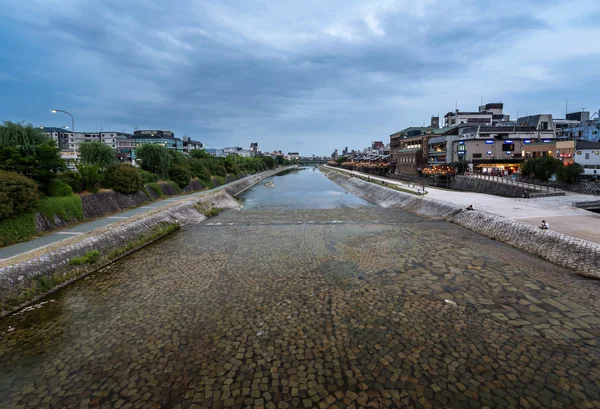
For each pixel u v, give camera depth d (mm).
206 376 10305
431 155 84875
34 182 24922
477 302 14797
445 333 12398
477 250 22500
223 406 9070
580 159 50562
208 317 14070
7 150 26016
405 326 12977
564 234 21156
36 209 24609
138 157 52750
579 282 16609
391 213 40625
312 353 11391
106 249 22625
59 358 11383
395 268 19500
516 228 24375
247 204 53250
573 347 11289
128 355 11469
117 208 35375
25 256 18031
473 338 12008
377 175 115625
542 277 17406
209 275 19047
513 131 74438
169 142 126438
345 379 10055
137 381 10141
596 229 22391
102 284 17938
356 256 22062
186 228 32875
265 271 19531
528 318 13273
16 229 21984
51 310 14953
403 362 10773
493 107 108250
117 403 9234
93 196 32750
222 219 38188
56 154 29141
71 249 20281
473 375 10070
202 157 93250
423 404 8977
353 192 72438
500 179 52969
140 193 41688
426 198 42031
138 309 14922
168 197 49344
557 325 12688
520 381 9758
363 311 14312
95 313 14617
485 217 28547
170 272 19688
